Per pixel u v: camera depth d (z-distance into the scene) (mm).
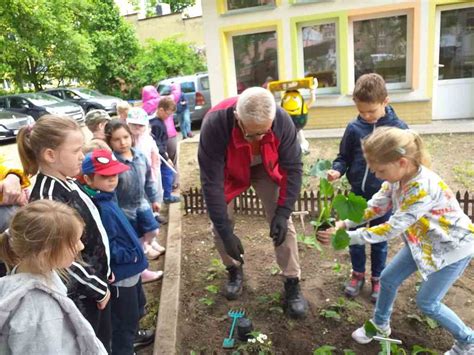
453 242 2363
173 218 5223
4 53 21297
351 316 3096
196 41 31984
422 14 9094
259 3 10094
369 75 2961
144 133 4719
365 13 9406
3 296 1608
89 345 1762
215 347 2900
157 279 3898
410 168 2357
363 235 2496
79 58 23750
